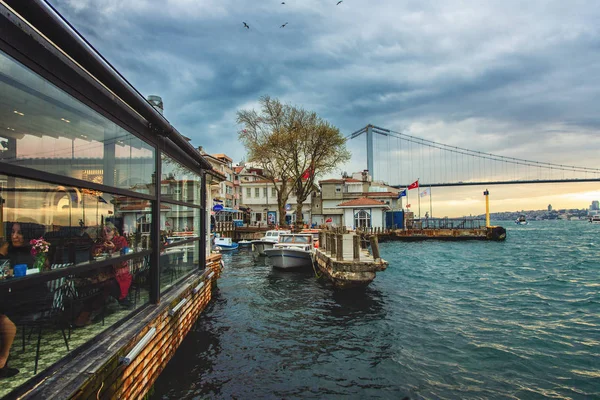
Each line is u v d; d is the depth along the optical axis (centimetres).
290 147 3331
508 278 1692
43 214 329
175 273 715
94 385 303
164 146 602
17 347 290
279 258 1825
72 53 311
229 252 3019
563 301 1190
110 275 424
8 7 248
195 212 918
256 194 5400
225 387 577
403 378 616
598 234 6084
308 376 621
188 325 733
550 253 2947
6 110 268
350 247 1817
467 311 1058
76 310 362
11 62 260
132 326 435
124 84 387
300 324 919
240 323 919
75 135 347
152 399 490
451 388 580
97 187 381
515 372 641
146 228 530
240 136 3469
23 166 281
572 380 609
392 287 1444
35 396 263
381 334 844
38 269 319
